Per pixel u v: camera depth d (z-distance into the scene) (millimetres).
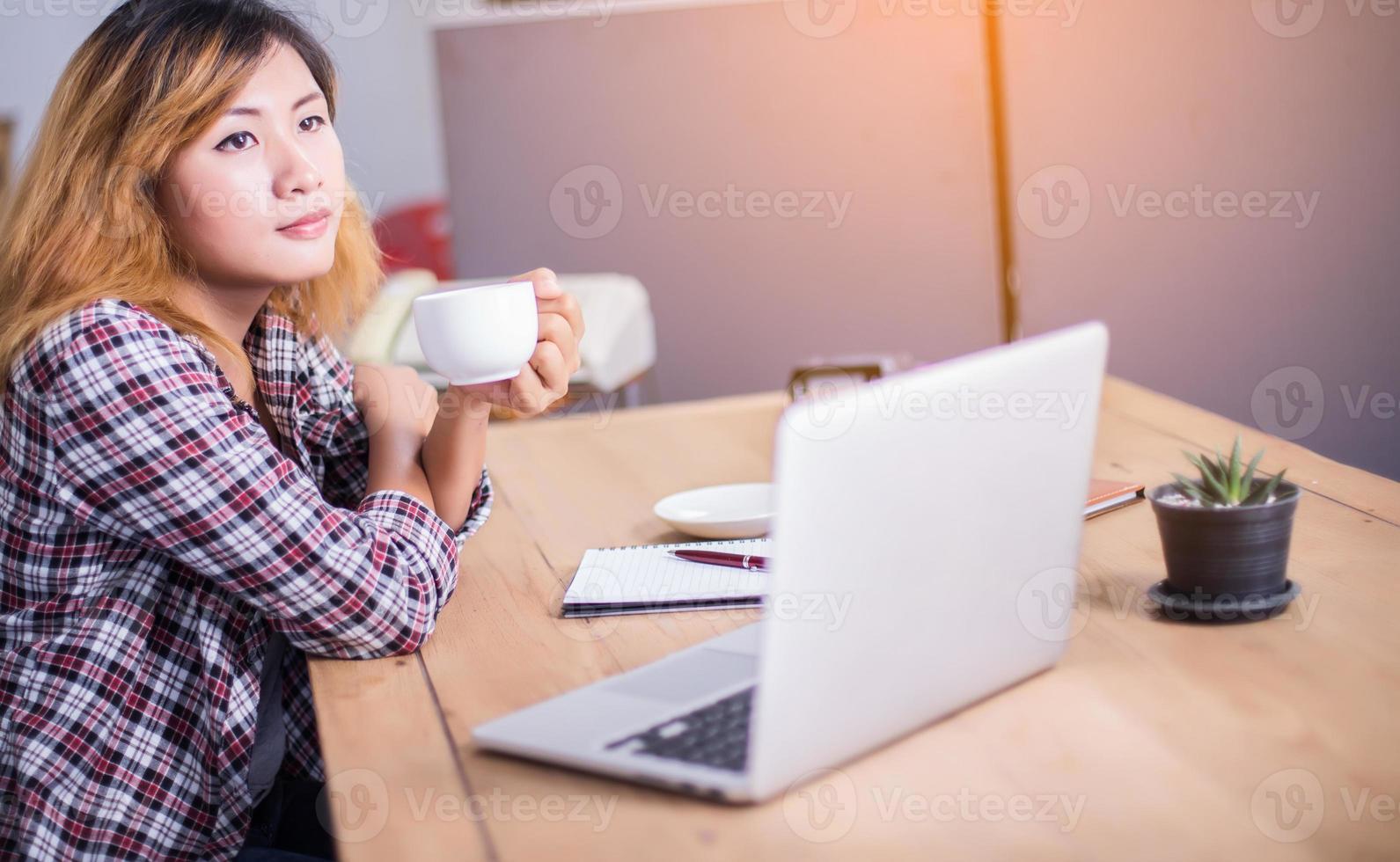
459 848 646
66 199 1043
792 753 660
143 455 946
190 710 1018
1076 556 800
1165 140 2650
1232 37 2463
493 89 3320
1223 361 2637
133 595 1014
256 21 1078
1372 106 2305
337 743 796
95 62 1044
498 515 1295
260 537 941
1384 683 758
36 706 985
